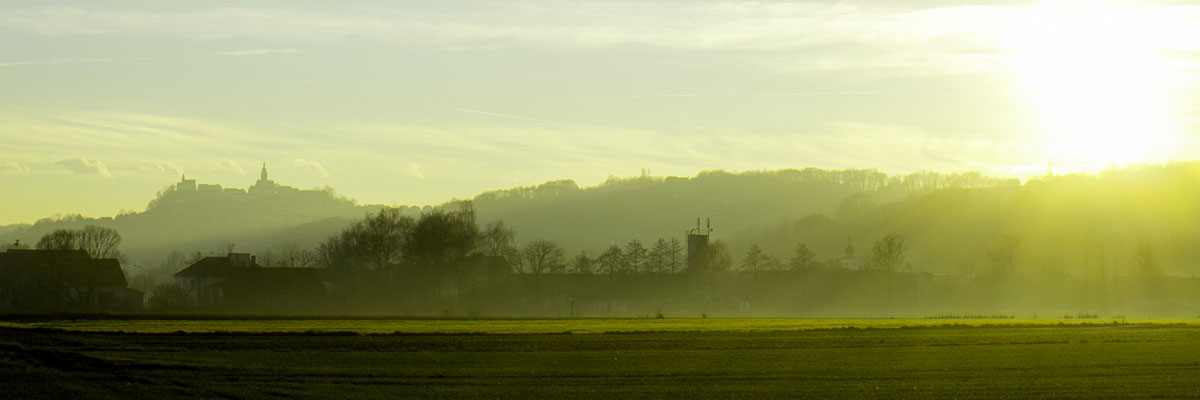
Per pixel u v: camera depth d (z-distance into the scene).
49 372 68.50
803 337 103.50
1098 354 87.00
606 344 94.12
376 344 91.38
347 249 198.38
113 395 58.31
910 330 115.12
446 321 129.38
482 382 65.56
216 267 193.62
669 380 67.44
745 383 66.00
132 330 103.62
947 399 58.78
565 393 60.50
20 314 126.81
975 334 109.06
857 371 73.25
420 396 58.56
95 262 173.75
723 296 196.00
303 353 83.44
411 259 189.00
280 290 174.62
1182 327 122.62
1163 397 59.84
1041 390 62.88
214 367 72.31
